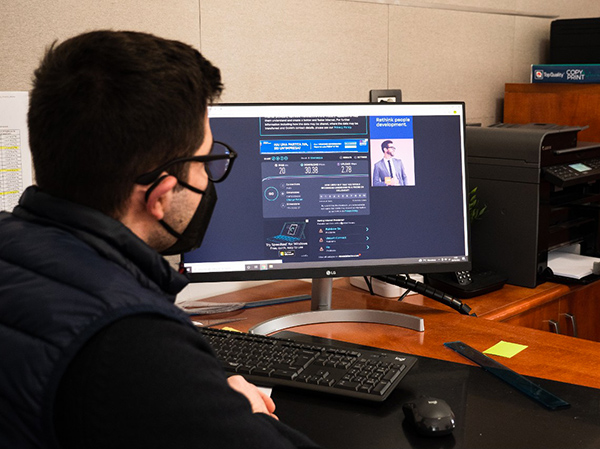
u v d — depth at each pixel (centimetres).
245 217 148
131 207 75
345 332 149
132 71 69
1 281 67
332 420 106
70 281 65
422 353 136
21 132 146
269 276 150
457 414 107
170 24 173
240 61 189
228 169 91
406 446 96
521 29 281
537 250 197
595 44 263
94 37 72
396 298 185
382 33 224
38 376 60
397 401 112
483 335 147
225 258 148
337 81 214
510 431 100
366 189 151
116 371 60
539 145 192
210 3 180
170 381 60
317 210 150
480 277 195
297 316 154
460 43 253
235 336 132
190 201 80
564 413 106
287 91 202
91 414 59
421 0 235
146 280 73
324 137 150
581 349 138
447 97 252
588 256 227
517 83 278
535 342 142
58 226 72
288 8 198
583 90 248
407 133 152
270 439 65
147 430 59
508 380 119
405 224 153
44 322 62
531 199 195
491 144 202
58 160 71
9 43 147
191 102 73
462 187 154
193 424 60
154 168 73
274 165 149
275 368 119
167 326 65
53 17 152
